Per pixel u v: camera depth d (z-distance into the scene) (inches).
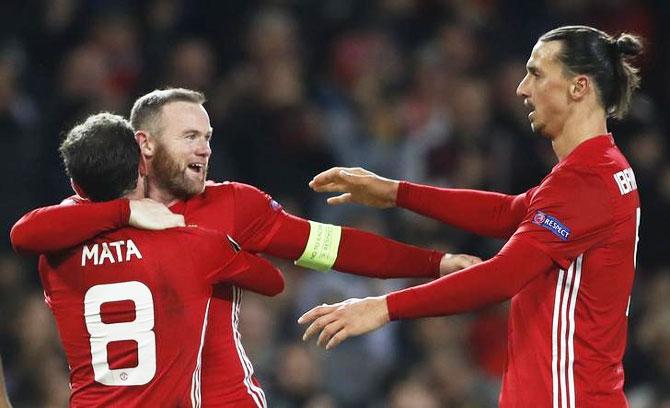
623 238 706.2
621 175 708.0
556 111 719.7
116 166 691.4
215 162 1412.4
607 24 1761.8
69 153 695.1
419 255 763.4
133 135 703.7
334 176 796.6
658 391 1346.0
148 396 685.3
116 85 1482.5
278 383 1246.3
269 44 1556.3
